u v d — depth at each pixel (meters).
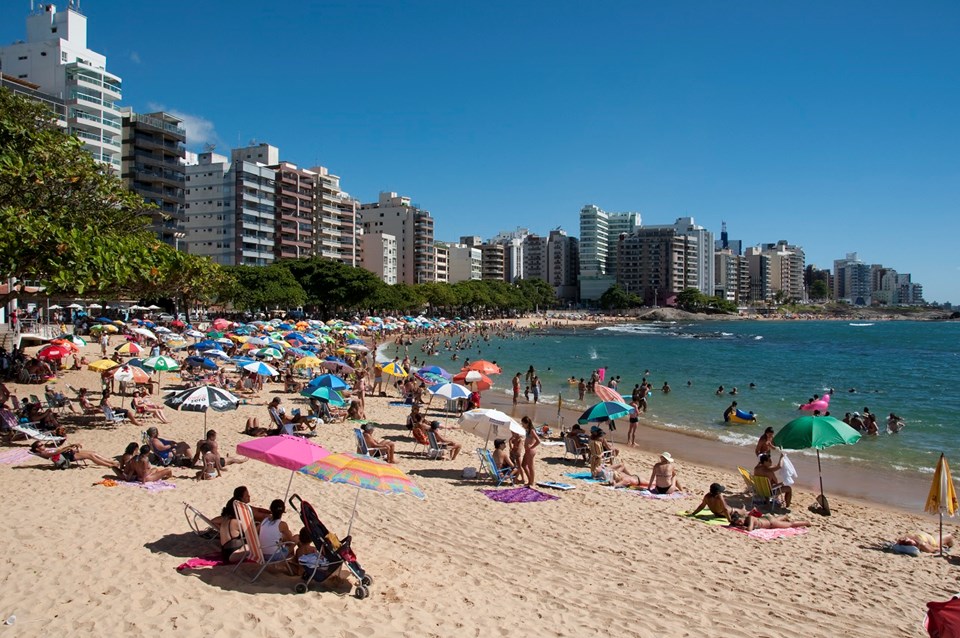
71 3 97.31
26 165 21.06
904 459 24.59
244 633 8.02
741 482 20.06
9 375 30.50
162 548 10.64
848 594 11.27
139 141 101.75
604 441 20.56
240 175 125.31
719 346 102.31
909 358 81.44
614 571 11.62
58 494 13.47
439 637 8.44
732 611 10.22
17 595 8.63
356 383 30.86
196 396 16.69
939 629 7.45
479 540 12.85
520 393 42.81
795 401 40.94
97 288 22.06
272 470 16.88
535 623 9.17
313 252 146.88
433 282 169.62
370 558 11.21
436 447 20.42
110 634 7.73
